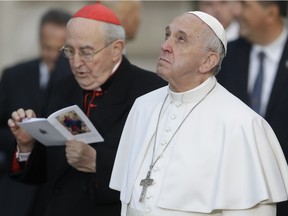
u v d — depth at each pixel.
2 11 41.56
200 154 14.28
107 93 17.66
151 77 17.92
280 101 20.64
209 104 14.69
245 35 21.92
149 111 15.52
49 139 17.59
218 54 14.64
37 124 17.11
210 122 14.48
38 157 18.47
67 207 17.56
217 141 14.28
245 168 14.06
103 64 17.31
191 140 14.48
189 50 14.44
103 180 16.92
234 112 14.42
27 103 23.97
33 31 41.78
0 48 41.62
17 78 24.31
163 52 14.60
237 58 21.73
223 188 13.96
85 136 17.14
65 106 18.22
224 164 14.05
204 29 14.52
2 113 24.12
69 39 17.20
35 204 20.34
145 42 42.97
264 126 14.60
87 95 17.95
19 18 41.84
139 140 15.30
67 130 17.11
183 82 14.74
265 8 21.48
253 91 21.53
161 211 14.35
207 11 25.70
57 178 17.84
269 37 21.70
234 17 23.08
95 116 17.62
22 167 18.77
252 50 21.89
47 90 19.03
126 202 14.90
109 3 20.25
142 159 14.95
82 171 17.28
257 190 13.93
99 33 17.09
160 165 14.63
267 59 21.73
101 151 17.06
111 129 17.47
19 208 22.17
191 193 14.17
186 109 14.83
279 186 14.32
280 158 14.73
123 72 17.84
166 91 15.60
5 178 22.88
